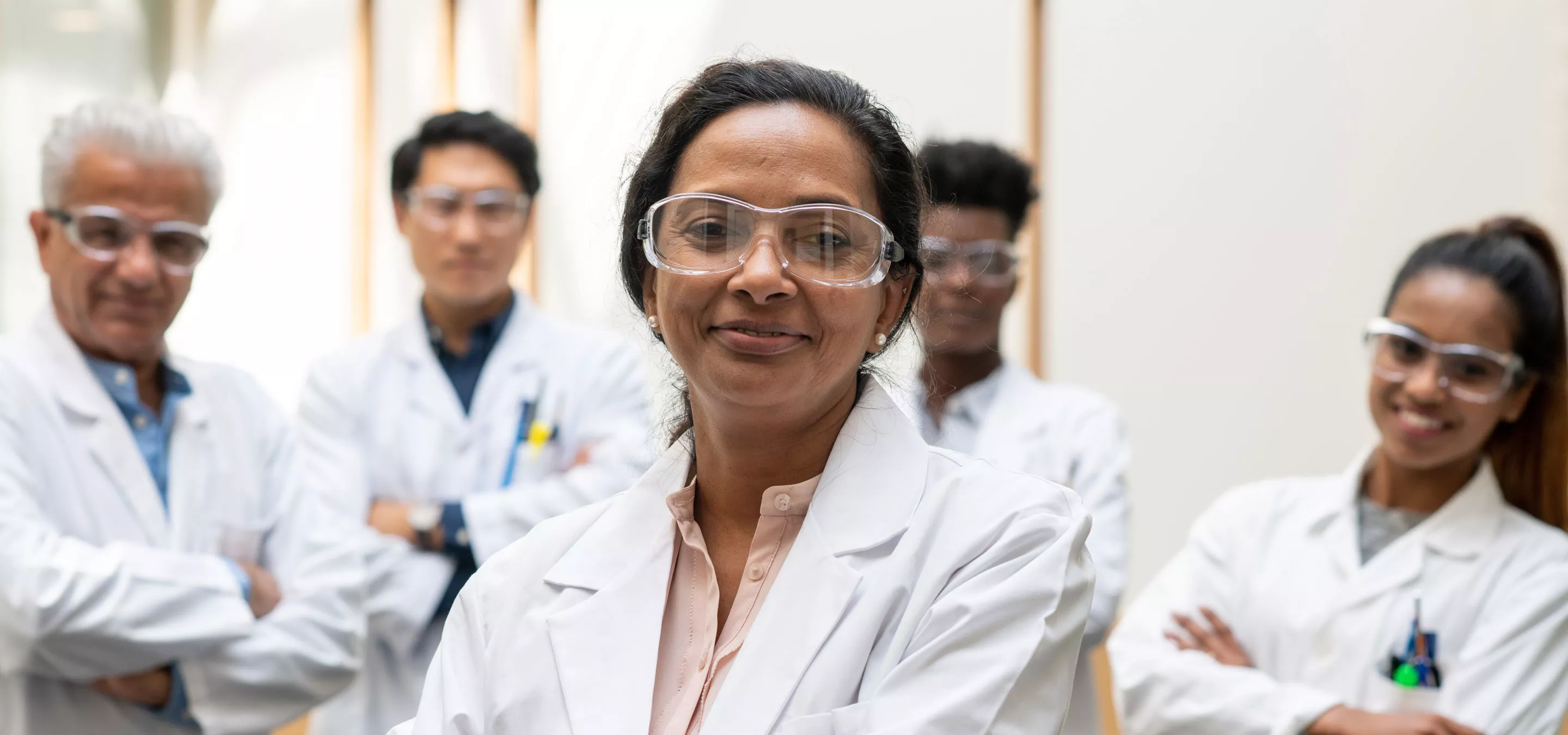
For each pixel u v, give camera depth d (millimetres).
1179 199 5227
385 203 6473
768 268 1279
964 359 3094
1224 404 5145
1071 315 5355
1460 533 2369
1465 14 4828
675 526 1433
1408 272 2414
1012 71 5457
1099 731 2814
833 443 1419
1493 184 4777
